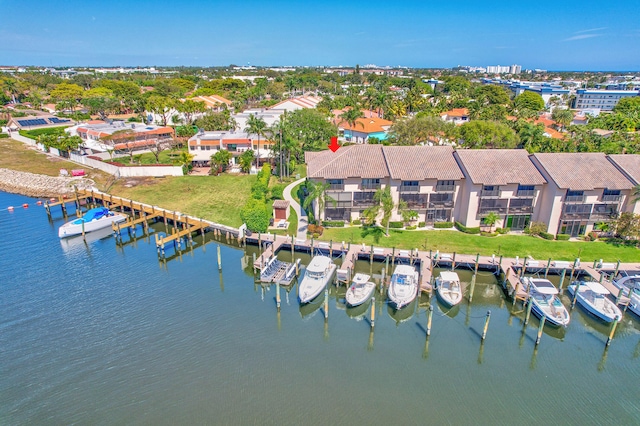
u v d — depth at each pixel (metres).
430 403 29.56
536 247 51.00
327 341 36.31
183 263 50.16
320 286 42.34
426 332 37.84
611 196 52.94
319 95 197.62
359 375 32.16
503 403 29.80
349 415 28.31
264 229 53.44
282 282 44.88
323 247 50.22
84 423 27.50
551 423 28.22
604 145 81.38
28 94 179.25
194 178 80.06
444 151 58.56
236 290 44.22
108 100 137.25
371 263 48.34
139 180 78.56
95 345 34.84
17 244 54.16
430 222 56.66
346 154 58.38
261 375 31.92
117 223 60.12
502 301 43.34
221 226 57.00
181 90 192.00
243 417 28.00
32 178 78.44
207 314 39.69
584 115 149.50
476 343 36.56
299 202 66.69
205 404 29.06
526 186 53.88
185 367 32.62
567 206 52.69
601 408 29.69
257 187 64.44
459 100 158.25
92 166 86.50
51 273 46.75
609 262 47.56
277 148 81.50
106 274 46.97
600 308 39.53
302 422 27.67
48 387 30.45
